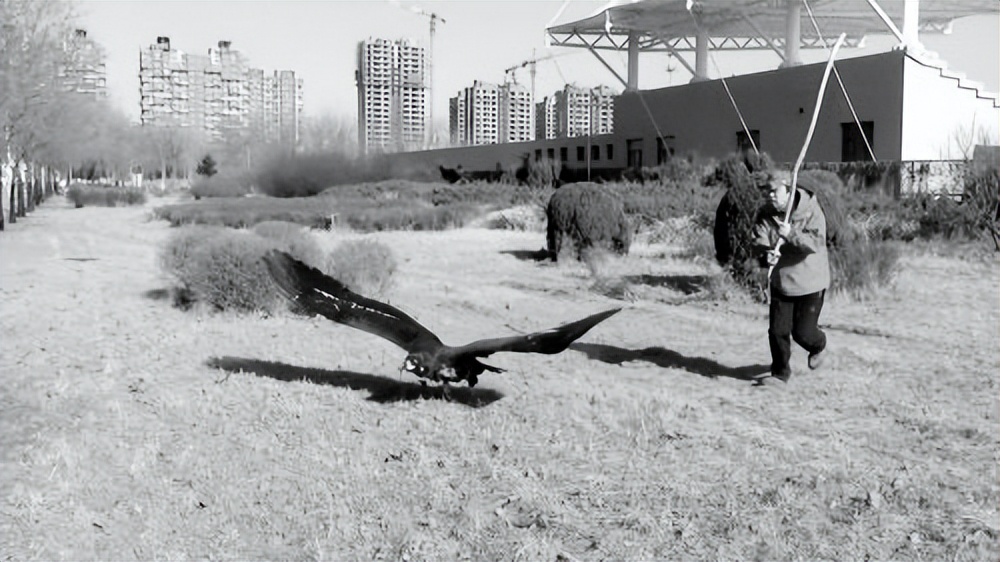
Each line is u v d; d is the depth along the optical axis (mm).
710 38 53500
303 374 8742
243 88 192875
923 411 7070
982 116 34438
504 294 14172
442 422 7004
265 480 5770
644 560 4559
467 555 4656
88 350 9961
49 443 6512
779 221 7688
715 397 7680
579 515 5137
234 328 11281
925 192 22016
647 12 45156
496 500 5379
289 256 6000
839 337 10211
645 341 10266
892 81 34031
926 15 45688
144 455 6215
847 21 48594
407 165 70750
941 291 13359
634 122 50031
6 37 34312
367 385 8266
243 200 49000
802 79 38438
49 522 5094
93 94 60312
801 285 7883
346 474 5848
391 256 14703
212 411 7375
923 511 5070
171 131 135250
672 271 16203
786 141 39406
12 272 17516
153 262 19391
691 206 25109
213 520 5133
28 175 44125
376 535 4902
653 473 5781
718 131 43531
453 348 6141
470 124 128250
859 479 5566
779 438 6438
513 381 8320
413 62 141000
